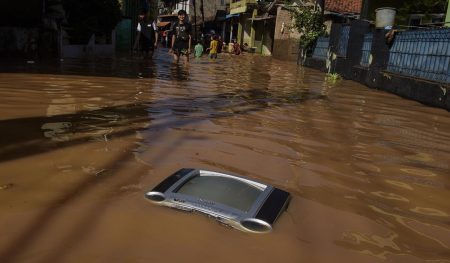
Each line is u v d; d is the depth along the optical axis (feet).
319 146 14.23
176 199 8.17
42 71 29.96
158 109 18.70
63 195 8.70
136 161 11.12
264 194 8.61
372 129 17.97
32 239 6.93
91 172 10.11
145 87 25.64
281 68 56.95
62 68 33.06
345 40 49.03
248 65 58.49
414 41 31.60
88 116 16.29
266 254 6.93
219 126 16.08
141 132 14.30
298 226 8.04
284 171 11.30
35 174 9.78
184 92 24.80
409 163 13.12
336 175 11.35
